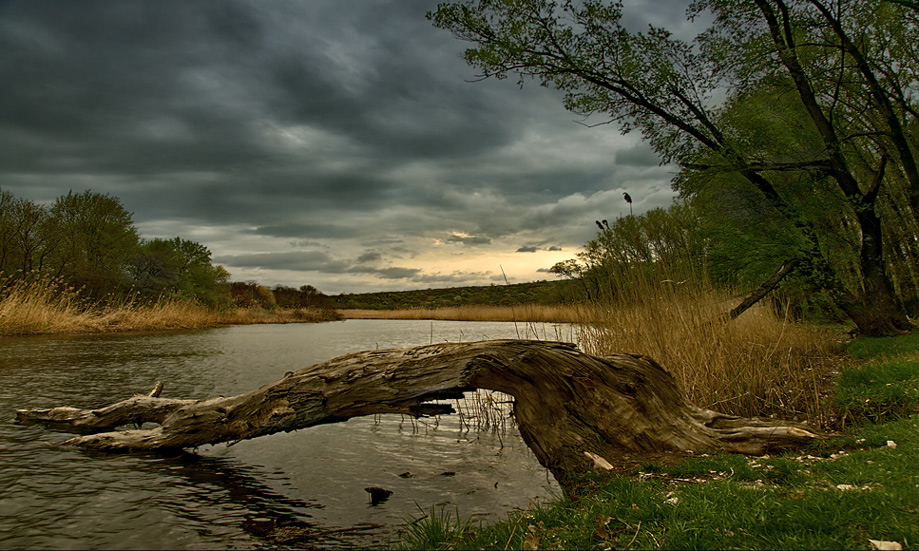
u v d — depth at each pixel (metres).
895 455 3.65
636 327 7.34
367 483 4.62
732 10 10.86
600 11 10.88
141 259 28.38
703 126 11.53
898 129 10.80
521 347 4.91
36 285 19.70
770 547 2.46
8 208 21.91
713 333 7.12
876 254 10.90
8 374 9.77
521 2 10.92
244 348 15.91
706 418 4.90
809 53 11.38
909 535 2.42
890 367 6.47
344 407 5.12
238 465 5.17
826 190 11.08
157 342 16.97
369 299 88.56
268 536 3.48
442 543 3.01
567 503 3.54
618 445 4.68
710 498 3.17
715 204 11.77
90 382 9.07
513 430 6.80
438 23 11.61
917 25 11.04
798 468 3.78
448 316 44.56
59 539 3.37
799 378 7.05
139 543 3.34
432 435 6.50
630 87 11.38
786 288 11.87
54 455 5.33
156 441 5.58
